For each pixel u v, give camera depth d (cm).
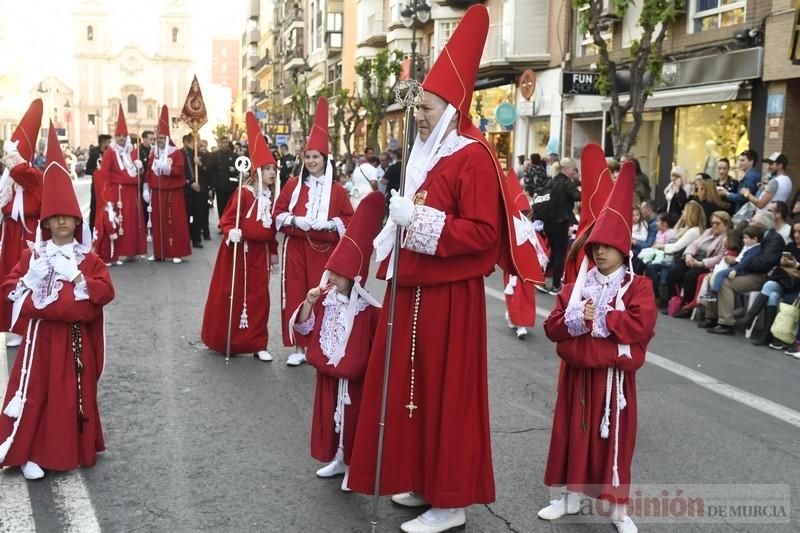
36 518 438
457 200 418
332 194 743
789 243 911
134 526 433
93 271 495
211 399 657
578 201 1208
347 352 481
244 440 566
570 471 436
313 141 738
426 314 423
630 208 436
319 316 499
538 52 2434
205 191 1789
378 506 455
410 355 427
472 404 425
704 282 988
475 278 426
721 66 1580
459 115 425
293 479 500
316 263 745
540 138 2484
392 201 409
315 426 496
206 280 1236
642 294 425
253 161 782
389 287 439
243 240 774
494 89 2753
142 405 637
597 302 431
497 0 2617
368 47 4112
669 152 1800
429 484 425
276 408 639
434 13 3042
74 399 490
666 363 802
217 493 477
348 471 463
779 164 1140
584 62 2186
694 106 1719
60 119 9281
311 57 5684
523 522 448
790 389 719
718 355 843
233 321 773
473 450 425
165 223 1420
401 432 429
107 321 933
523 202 929
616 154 1438
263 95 7894
